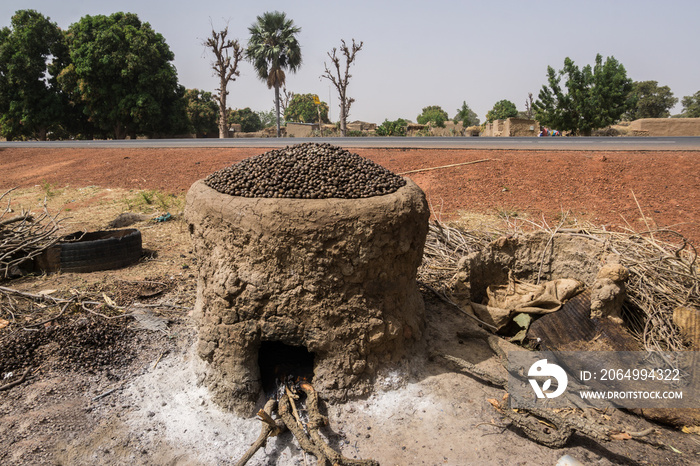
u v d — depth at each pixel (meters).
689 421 4.22
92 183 14.93
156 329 5.99
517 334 5.49
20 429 4.19
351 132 38.38
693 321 5.29
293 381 4.71
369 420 4.34
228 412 4.48
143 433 4.23
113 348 5.61
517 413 4.30
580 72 27.31
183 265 8.39
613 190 11.02
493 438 4.11
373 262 4.37
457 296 6.15
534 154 13.32
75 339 5.65
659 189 10.79
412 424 4.29
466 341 5.44
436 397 4.59
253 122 65.50
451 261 7.38
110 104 32.88
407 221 4.47
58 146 21.03
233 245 4.43
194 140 20.36
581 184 11.41
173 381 4.96
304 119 67.00
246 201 4.33
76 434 4.17
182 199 12.77
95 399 4.69
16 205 13.09
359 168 4.80
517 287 6.28
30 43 32.41
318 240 4.19
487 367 4.97
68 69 31.78
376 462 3.70
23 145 21.67
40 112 33.12
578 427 3.91
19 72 32.25
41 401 4.63
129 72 31.36
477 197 11.41
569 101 27.45
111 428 4.27
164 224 10.96
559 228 7.59
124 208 12.40
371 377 4.60
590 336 5.04
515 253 6.43
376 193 4.51
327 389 4.45
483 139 17.11
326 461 3.83
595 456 3.92
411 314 4.98
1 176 17.03
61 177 15.93
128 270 8.12
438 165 13.34
